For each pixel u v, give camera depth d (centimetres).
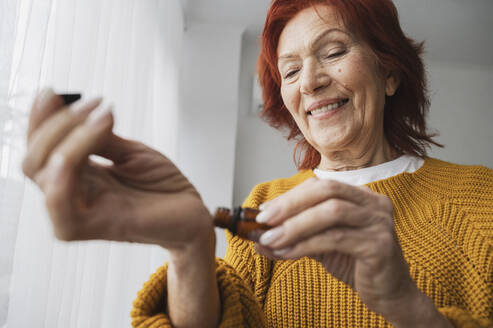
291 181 87
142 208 30
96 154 32
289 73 80
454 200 67
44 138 25
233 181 306
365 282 36
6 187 62
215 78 302
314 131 78
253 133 315
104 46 118
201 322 39
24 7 70
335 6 72
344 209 33
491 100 342
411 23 300
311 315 64
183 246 34
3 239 61
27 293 75
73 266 95
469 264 60
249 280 71
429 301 38
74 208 26
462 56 338
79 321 110
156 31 203
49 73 84
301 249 35
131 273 171
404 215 69
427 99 89
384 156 82
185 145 291
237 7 286
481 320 43
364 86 73
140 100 164
